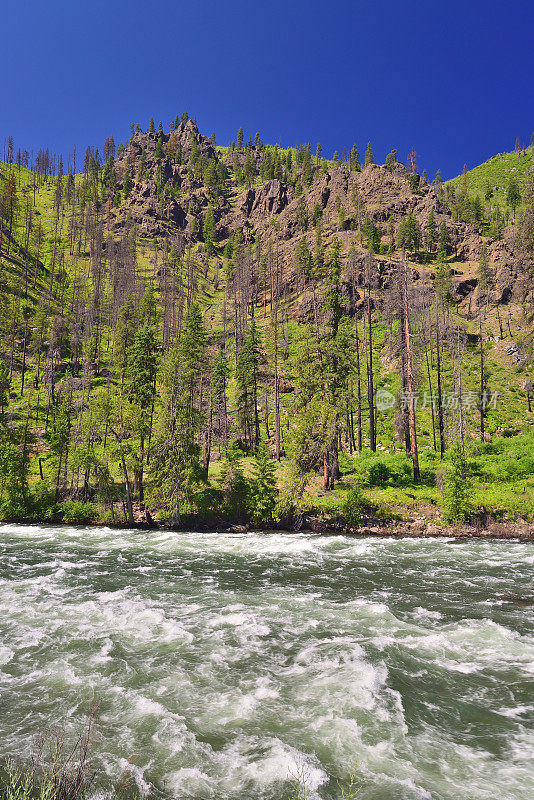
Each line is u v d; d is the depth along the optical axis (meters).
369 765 7.21
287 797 6.47
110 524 34.41
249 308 111.75
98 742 7.81
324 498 33.88
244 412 57.56
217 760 7.35
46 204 163.00
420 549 24.91
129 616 14.18
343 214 128.38
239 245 145.12
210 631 12.98
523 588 17.53
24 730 8.16
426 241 116.62
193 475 34.41
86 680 10.10
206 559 22.95
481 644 12.00
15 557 23.30
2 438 40.41
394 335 55.91
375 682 9.84
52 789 6.06
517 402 63.28
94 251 128.50
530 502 29.88
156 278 127.38
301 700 9.23
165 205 169.50
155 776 6.92
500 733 8.12
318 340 43.59
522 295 43.22
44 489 38.38
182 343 54.75
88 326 87.12
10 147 199.62
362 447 49.75
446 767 7.18
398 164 155.88
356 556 23.45
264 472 33.25
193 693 9.54
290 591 17.14
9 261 107.12
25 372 75.06
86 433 38.38
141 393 45.97
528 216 38.75
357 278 82.25
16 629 13.11
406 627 13.23
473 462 40.88
